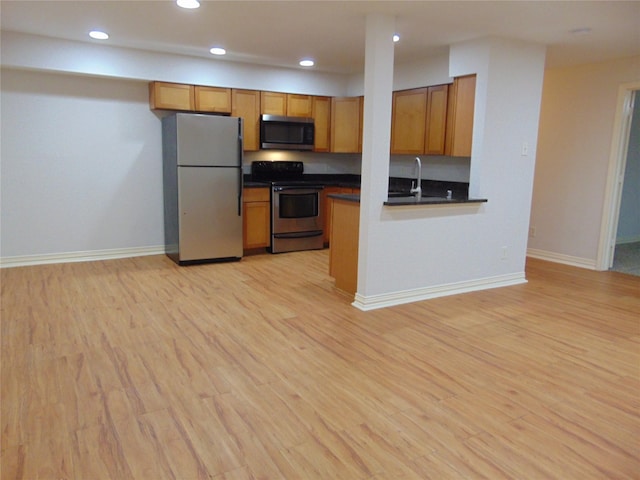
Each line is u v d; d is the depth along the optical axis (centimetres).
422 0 313
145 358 284
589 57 480
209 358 286
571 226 550
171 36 434
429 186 576
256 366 277
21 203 488
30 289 413
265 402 238
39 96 480
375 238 375
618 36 395
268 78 577
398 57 504
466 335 329
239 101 562
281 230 589
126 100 525
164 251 575
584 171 531
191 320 349
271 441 206
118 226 542
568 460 196
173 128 498
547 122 562
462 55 427
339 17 360
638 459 197
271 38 435
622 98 490
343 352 298
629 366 284
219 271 496
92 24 399
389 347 307
